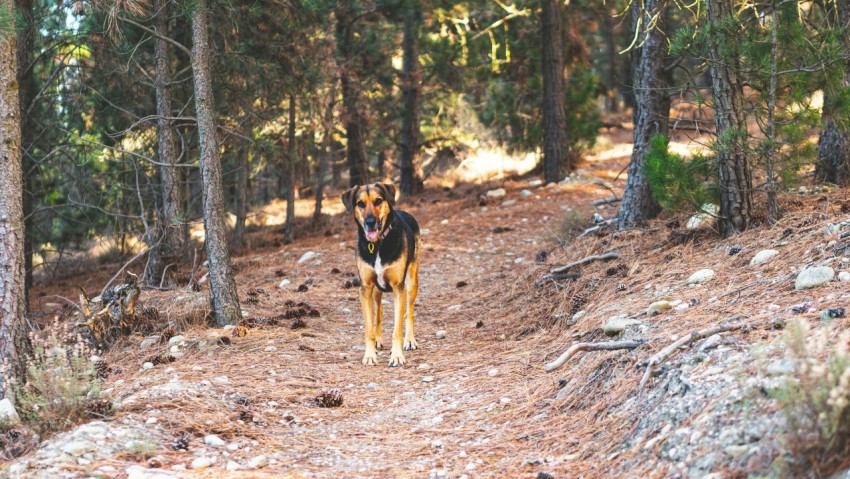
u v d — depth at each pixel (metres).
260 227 19.77
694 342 5.04
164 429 5.15
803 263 6.04
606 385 5.29
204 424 5.33
